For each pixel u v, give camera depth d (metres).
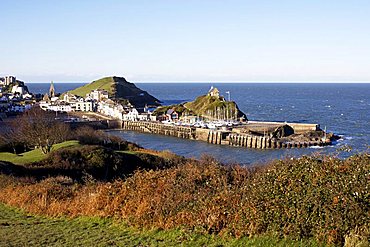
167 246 11.70
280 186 11.38
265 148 93.94
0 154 50.62
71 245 12.50
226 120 141.00
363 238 8.98
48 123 75.69
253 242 10.71
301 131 110.56
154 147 98.75
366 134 104.12
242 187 13.47
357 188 9.94
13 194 21.88
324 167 11.45
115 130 139.25
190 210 13.14
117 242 12.52
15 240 13.36
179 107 167.00
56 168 38.44
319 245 9.63
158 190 15.52
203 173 16.62
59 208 17.89
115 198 16.11
